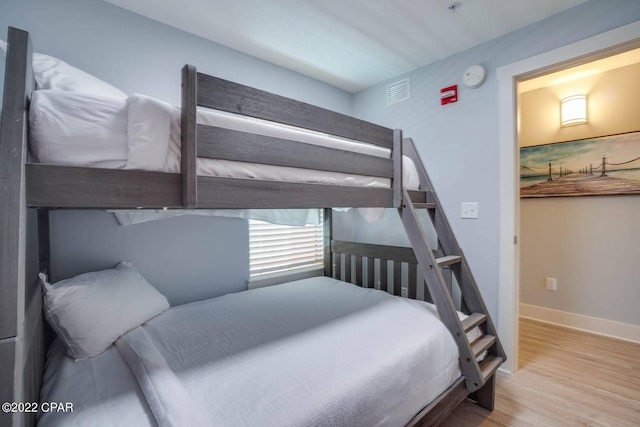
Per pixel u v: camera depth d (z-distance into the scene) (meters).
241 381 1.04
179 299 2.08
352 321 1.60
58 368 1.14
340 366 1.15
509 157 2.03
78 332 1.20
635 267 2.53
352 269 2.86
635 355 2.28
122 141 0.87
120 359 1.18
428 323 1.57
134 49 1.84
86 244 1.72
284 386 1.02
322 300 2.00
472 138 2.21
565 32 1.80
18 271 0.66
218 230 2.26
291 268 2.77
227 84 1.00
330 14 1.85
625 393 1.81
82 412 0.86
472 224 2.22
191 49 2.06
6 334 0.62
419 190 2.06
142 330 1.40
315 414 0.92
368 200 1.52
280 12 1.83
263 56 2.37
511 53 2.02
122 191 0.84
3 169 0.68
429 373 1.33
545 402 1.74
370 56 2.36
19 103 0.74
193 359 1.19
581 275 2.80
